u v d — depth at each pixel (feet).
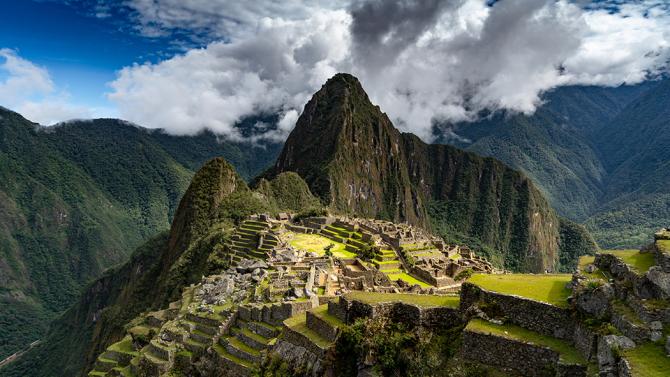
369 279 197.67
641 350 46.47
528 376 55.67
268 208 608.19
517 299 61.26
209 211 577.02
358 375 67.21
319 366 71.77
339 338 71.41
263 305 120.37
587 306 55.47
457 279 281.13
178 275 374.02
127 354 156.97
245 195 616.39
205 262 330.34
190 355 125.80
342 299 77.20
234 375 104.78
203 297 161.58
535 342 56.65
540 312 58.95
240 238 352.49
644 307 49.14
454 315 68.33
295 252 264.52
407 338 67.05
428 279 266.57
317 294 127.54
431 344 65.82
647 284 51.90
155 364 125.59
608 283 56.18
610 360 47.73
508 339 57.77
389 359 65.77
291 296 123.03
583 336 53.72
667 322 47.47
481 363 59.16
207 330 131.85
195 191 596.29
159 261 576.61
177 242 561.43
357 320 71.72
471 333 60.34
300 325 84.48
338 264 230.68
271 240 316.60
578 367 51.47
